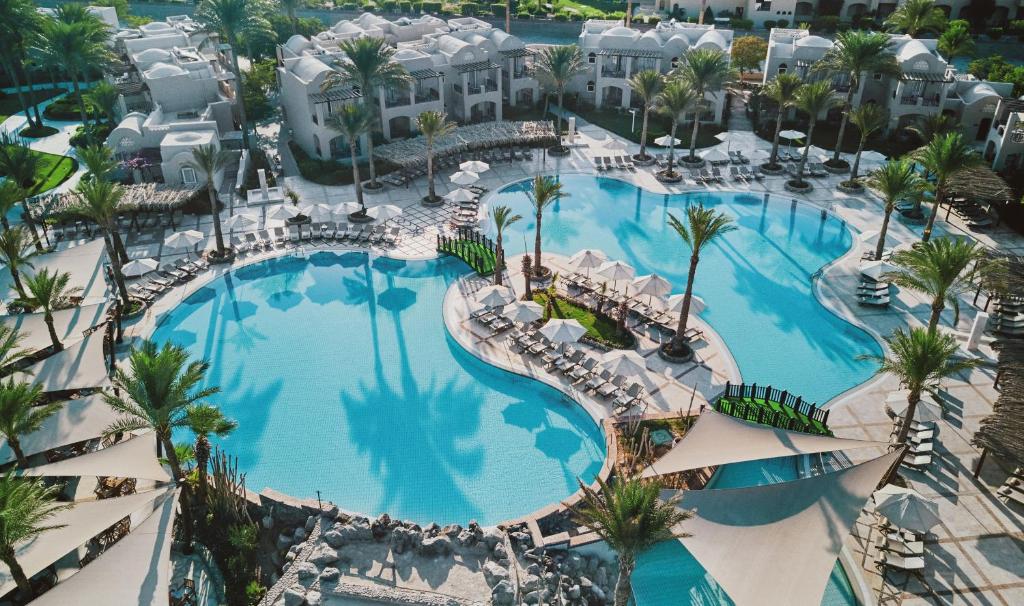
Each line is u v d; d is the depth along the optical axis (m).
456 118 67.69
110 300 39.12
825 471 28.70
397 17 110.19
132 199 46.31
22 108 71.25
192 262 43.69
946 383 33.50
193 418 24.77
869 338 37.28
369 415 32.56
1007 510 26.75
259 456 30.33
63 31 55.81
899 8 80.31
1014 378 29.03
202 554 25.47
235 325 39.03
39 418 26.69
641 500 19.61
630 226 49.31
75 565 24.77
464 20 77.06
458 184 52.31
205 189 50.94
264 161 58.28
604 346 36.19
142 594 20.88
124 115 62.34
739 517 23.39
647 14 103.00
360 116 47.41
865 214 50.03
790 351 36.56
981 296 40.38
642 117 68.94
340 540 24.78
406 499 28.23
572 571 24.50
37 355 34.41
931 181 51.50
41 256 40.03
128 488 28.31
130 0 113.56
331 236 47.09
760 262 44.88
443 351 36.84
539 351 35.56
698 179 55.28
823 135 63.53
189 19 84.75
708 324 38.53
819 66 57.41
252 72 71.44
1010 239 46.19
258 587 24.06
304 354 36.62
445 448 30.72
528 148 61.41
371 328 38.69
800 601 20.47
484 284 41.88
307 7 113.94
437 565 24.09
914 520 23.84
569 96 71.75
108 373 31.98
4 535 19.81
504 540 24.73
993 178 44.88
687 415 31.42
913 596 23.52
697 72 55.50
